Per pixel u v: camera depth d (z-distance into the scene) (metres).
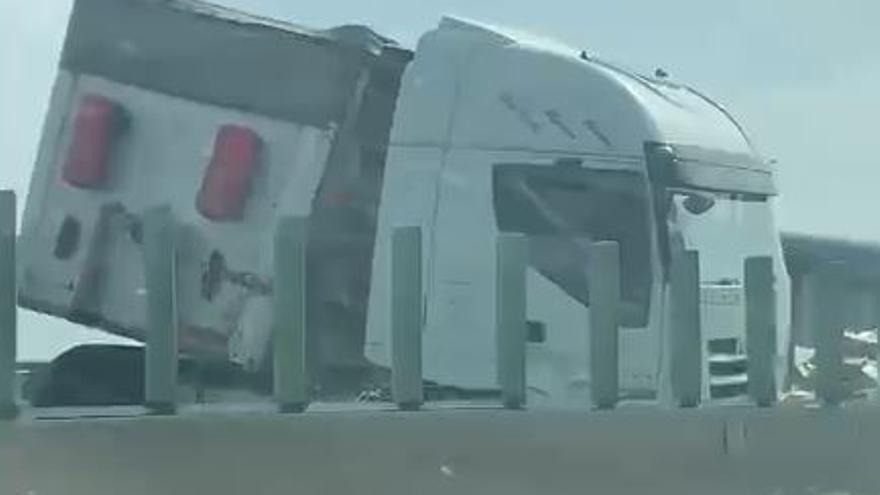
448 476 9.34
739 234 13.22
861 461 10.39
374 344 12.43
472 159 13.66
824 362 10.57
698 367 10.70
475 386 12.77
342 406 9.54
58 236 13.79
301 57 13.96
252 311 13.03
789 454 10.20
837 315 10.65
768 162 13.29
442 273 13.34
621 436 9.73
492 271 13.29
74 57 14.02
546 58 13.65
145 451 8.85
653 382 11.92
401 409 9.55
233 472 8.97
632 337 12.51
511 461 9.47
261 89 13.97
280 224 11.58
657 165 13.16
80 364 11.98
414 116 13.84
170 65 14.05
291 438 9.09
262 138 13.92
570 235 13.24
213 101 14.05
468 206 13.57
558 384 12.49
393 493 9.23
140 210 13.84
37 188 13.79
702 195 13.24
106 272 13.60
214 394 12.59
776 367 10.66
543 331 12.73
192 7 14.13
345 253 13.20
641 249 13.06
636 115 13.34
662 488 9.79
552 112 13.56
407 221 13.66
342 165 13.83
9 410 8.80
